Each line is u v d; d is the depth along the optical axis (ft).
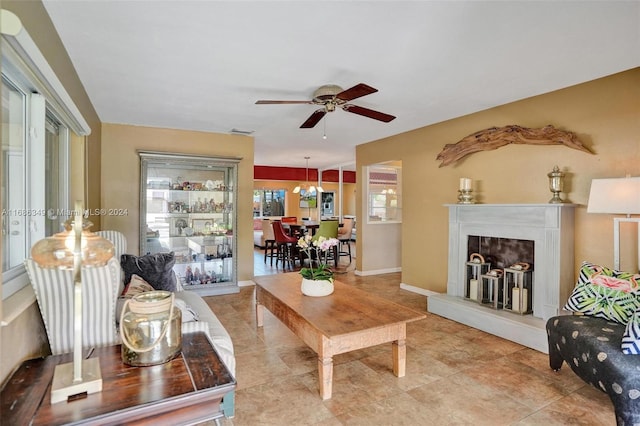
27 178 6.28
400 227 22.06
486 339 10.69
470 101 12.00
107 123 14.82
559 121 10.84
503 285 11.70
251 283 17.83
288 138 18.75
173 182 16.35
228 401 6.64
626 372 6.01
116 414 3.62
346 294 9.93
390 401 7.32
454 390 7.74
